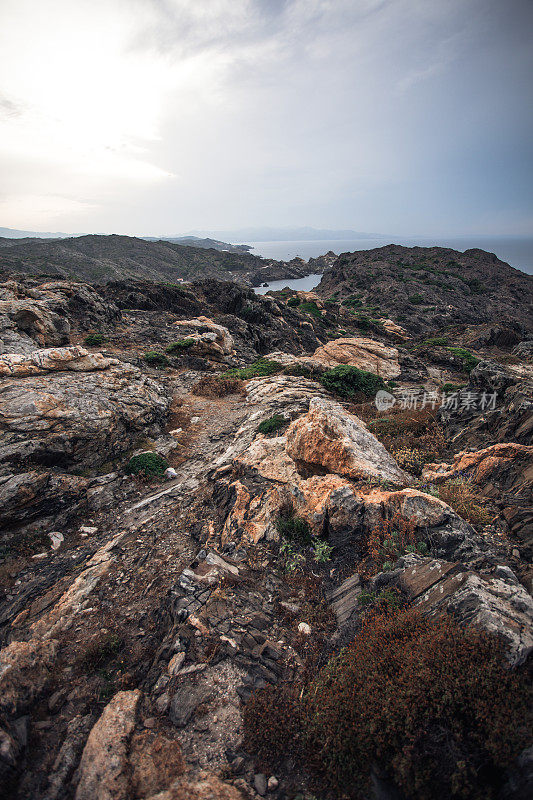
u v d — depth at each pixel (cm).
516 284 9975
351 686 432
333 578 663
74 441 1144
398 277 10225
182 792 372
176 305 3912
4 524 896
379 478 826
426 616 484
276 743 418
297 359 2620
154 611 655
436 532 640
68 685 532
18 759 421
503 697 375
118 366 1691
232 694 477
